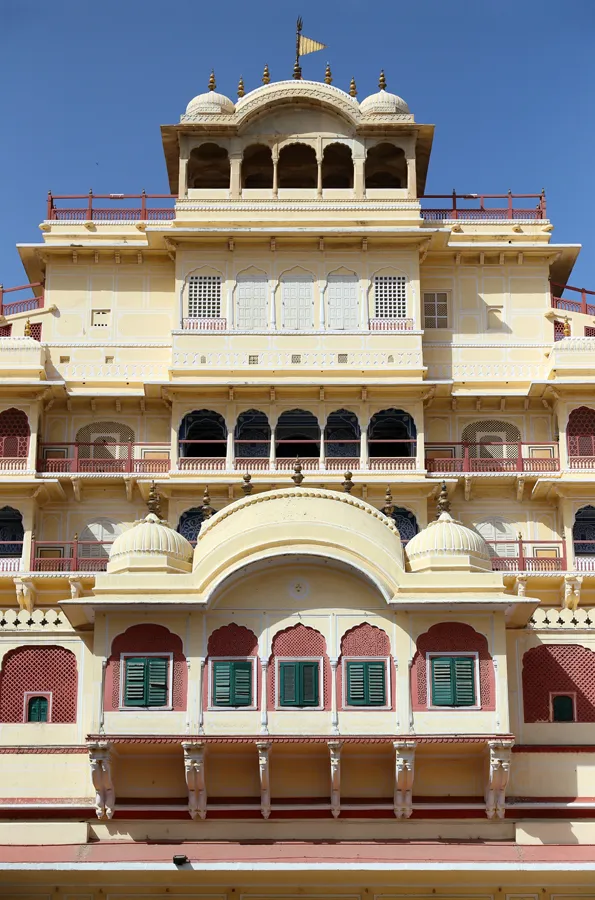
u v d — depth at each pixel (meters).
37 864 34.59
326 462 52.22
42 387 52.28
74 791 36.84
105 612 36.81
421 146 56.56
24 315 54.44
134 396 53.19
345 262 53.88
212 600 36.88
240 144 55.34
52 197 55.59
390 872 34.72
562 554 51.78
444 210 55.38
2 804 36.38
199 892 35.03
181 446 52.50
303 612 36.97
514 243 54.94
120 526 52.50
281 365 52.75
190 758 35.62
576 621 38.72
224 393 52.72
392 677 36.50
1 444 52.25
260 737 35.69
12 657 38.44
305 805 36.12
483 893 35.09
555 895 35.03
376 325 53.25
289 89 55.03
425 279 55.06
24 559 51.00
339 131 55.56
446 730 36.03
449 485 51.91
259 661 36.59
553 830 36.09
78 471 52.41
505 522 52.88
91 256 54.94
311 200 54.59
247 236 53.44
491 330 54.62
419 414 52.75
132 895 35.00
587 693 38.19
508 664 38.16
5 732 37.81
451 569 37.88
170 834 36.16
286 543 37.19
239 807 36.06
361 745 35.91
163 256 54.84
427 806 36.12
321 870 34.56
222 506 51.88
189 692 36.28
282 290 53.59
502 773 35.84
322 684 36.44
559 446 52.81
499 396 53.47
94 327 54.41
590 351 53.12
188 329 53.09
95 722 36.06
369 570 36.94
